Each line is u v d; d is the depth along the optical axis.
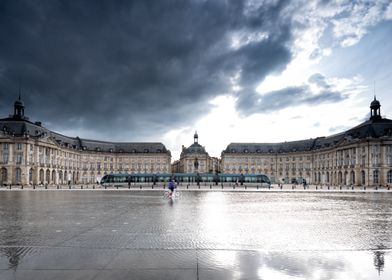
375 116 86.81
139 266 8.99
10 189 56.88
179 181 87.69
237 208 24.59
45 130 96.19
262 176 87.50
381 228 15.41
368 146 79.69
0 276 8.12
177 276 8.21
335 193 48.50
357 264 9.34
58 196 38.75
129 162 128.50
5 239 12.41
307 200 33.59
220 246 11.41
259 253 10.48
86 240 12.26
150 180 86.50
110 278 8.01
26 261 9.41
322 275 8.41
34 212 21.36
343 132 102.38
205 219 18.17
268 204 28.38
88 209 23.42
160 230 14.50
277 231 14.40
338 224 16.59
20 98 88.88
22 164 80.94
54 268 8.77
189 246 11.38
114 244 11.62
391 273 8.59
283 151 129.50
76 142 116.44
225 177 88.19
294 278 8.17
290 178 125.81
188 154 140.25
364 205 27.80
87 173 117.69
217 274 8.40
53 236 13.01
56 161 97.62
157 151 130.25
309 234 13.73
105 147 126.50
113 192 48.97
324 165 107.06
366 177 79.88
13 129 82.56
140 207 25.08
